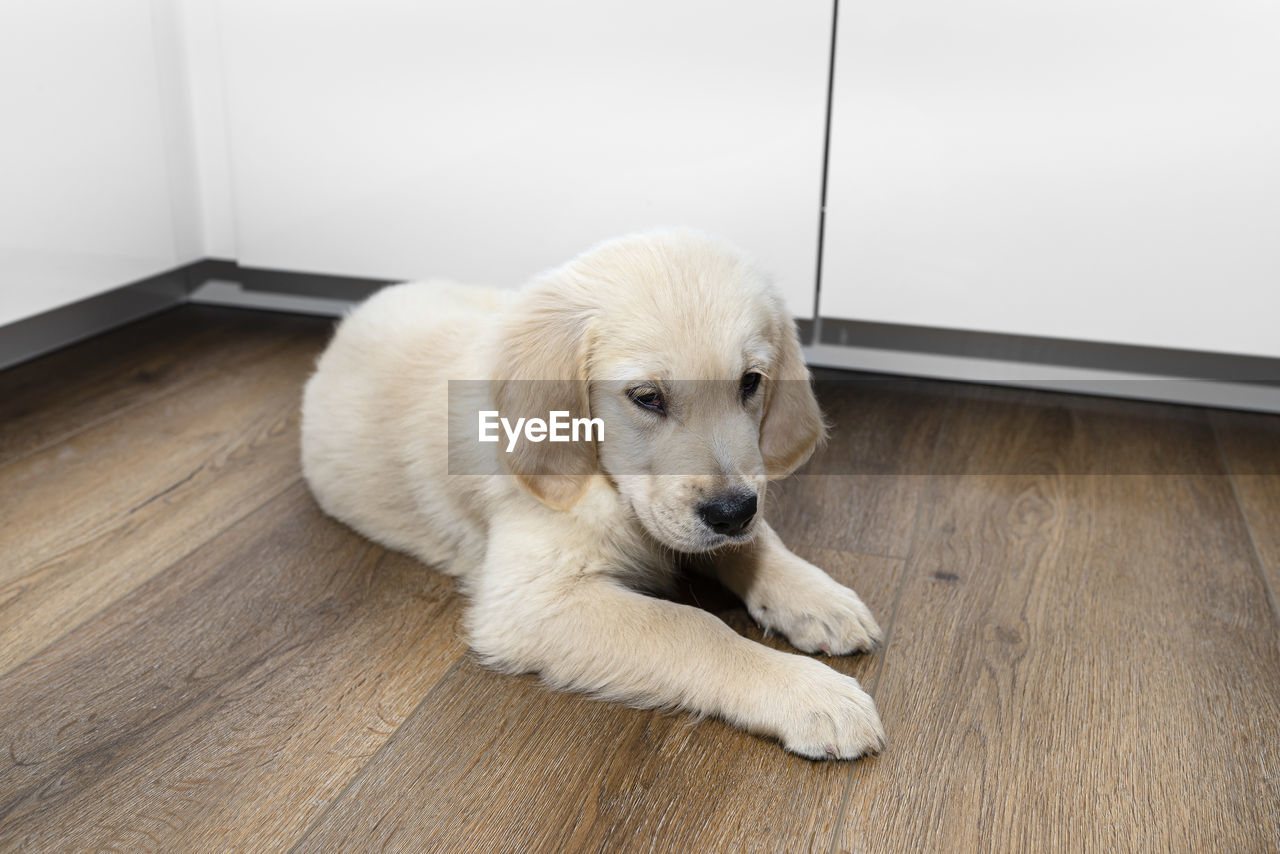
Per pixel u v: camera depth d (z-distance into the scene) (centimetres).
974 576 157
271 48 234
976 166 204
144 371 238
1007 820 109
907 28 198
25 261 212
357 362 172
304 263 253
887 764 117
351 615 147
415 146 233
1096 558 163
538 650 132
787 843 106
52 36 209
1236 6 181
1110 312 208
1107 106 193
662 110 215
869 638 136
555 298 136
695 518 124
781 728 118
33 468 190
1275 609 148
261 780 115
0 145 202
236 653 138
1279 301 198
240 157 247
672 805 111
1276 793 112
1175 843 105
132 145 233
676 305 128
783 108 209
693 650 125
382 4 223
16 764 117
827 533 171
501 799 112
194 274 284
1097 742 121
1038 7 190
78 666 135
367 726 124
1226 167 192
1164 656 137
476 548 153
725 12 205
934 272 215
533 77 220
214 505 178
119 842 106
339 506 170
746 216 220
